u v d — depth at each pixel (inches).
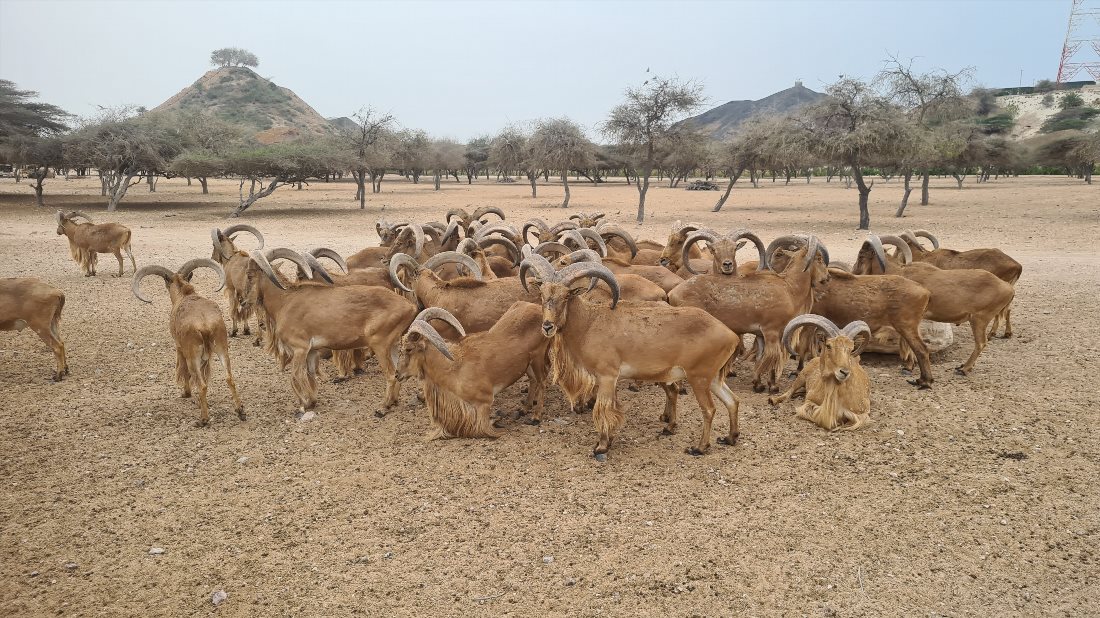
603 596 221.5
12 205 1835.6
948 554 241.8
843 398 343.3
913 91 1653.5
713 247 400.8
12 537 253.3
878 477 296.2
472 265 430.6
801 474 299.6
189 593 223.6
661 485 291.0
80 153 1737.2
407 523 262.7
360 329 358.9
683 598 220.1
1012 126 3752.5
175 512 270.8
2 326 400.2
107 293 674.8
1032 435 333.1
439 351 326.6
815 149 1352.1
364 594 222.5
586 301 326.0
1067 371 420.8
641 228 1380.4
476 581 228.5
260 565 237.8
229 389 406.3
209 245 1064.2
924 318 419.2
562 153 2070.6
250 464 311.0
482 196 2652.6
